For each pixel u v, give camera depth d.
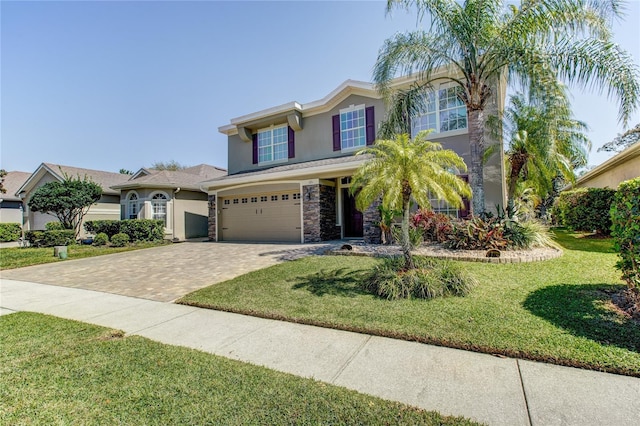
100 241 16.84
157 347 3.95
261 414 2.52
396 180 5.75
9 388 3.03
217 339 4.22
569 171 13.21
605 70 7.56
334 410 2.55
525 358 3.33
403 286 5.45
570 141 13.98
